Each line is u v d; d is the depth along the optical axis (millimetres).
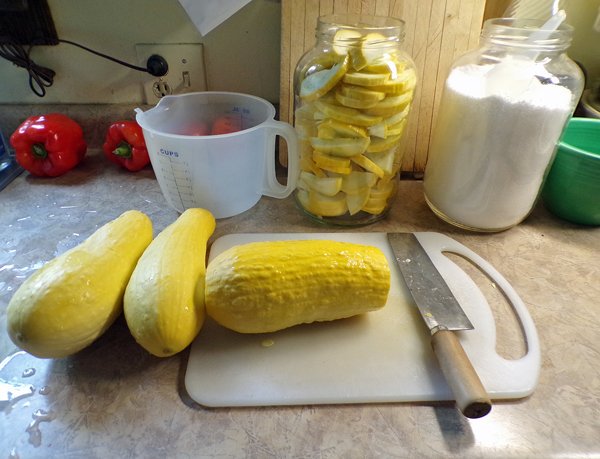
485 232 597
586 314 462
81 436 332
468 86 530
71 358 390
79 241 550
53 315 333
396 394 367
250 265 371
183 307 358
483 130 513
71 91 723
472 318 450
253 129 561
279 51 692
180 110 646
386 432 343
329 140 527
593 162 544
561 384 385
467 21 605
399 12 602
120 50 688
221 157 553
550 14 670
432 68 635
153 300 351
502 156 516
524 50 505
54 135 658
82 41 678
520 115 487
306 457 323
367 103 488
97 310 359
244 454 323
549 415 359
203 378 374
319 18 554
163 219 601
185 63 698
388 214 631
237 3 603
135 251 426
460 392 335
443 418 355
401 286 486
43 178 696
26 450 322
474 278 512
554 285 503
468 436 341
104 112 737
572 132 647
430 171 616
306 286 380
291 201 659
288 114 679
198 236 454
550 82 507
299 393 365
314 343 412
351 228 597
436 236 576
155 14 658
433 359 401
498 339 431
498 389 374
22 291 345
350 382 376
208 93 655
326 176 559
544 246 572
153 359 392
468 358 390
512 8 669
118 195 656
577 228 613
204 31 625
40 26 655
